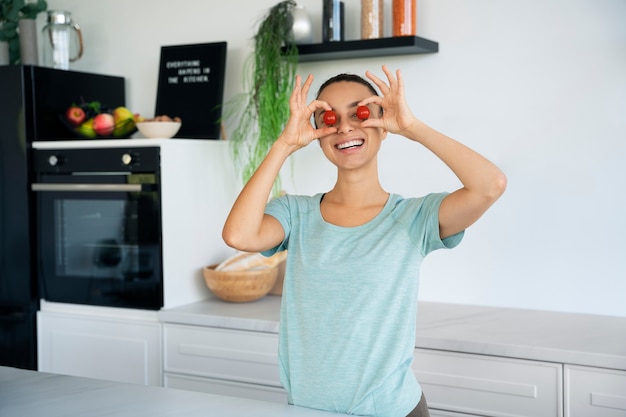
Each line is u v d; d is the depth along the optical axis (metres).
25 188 3.24
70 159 3.17
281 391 2.75
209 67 3.35
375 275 1.60
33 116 3.25
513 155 2.87
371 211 1.69
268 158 1.70
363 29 2.93
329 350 1.59
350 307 1.59
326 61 3.19
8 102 3.24
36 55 3.50
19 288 3.28
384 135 1.76
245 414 1.44
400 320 1.59
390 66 3.06
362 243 1.65
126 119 3.27
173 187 3.04
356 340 1.58
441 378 2.47
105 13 3.68
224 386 2.87
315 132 1.68
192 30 3.47
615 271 2.72
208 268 3.19
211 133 3.32
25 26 3.47
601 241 2.74
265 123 3.06
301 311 1.64
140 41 3.60
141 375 3.06
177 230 3.06
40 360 3.29
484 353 2.40
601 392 2.25
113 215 3.08
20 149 3.24
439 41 2.97
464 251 2.97
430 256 3.04
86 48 3.74
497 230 2.91
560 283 2.81
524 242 2.86
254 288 3.05
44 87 3.29
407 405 1.57
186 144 3.09
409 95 3.04
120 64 3.66
